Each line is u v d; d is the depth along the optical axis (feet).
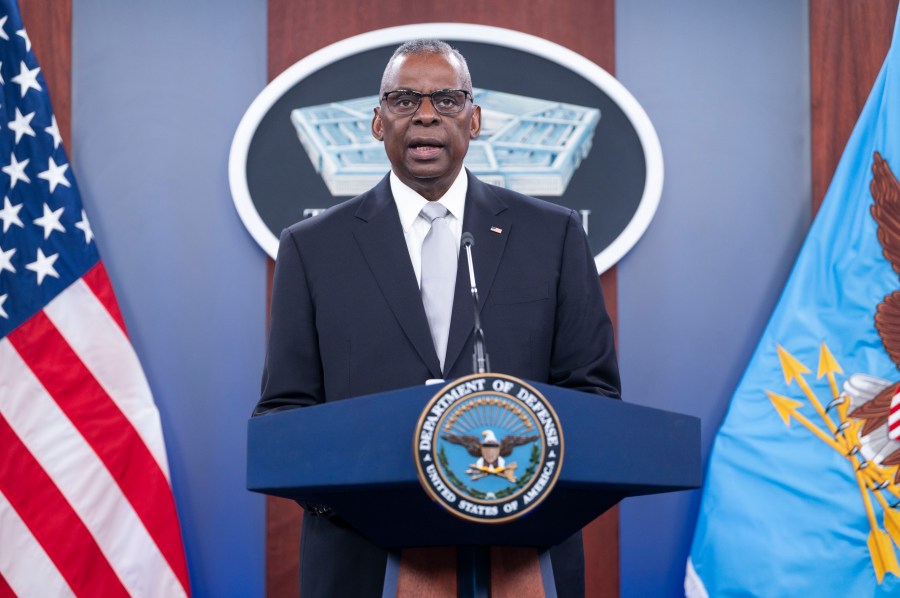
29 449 16.84
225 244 18.22
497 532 7.52
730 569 16.66
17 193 17.53
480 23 18.66
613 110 18.31
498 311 10.43
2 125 17.66
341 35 18.66
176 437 17.84
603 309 11.11
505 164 18.25
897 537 16.14
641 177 18.16
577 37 18.72
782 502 16.69
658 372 18.11
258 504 17.81
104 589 16.63
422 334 10.24
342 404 7.18
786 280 18.28
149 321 18.04
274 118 18.26
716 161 18.56
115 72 18.48
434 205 11.15
